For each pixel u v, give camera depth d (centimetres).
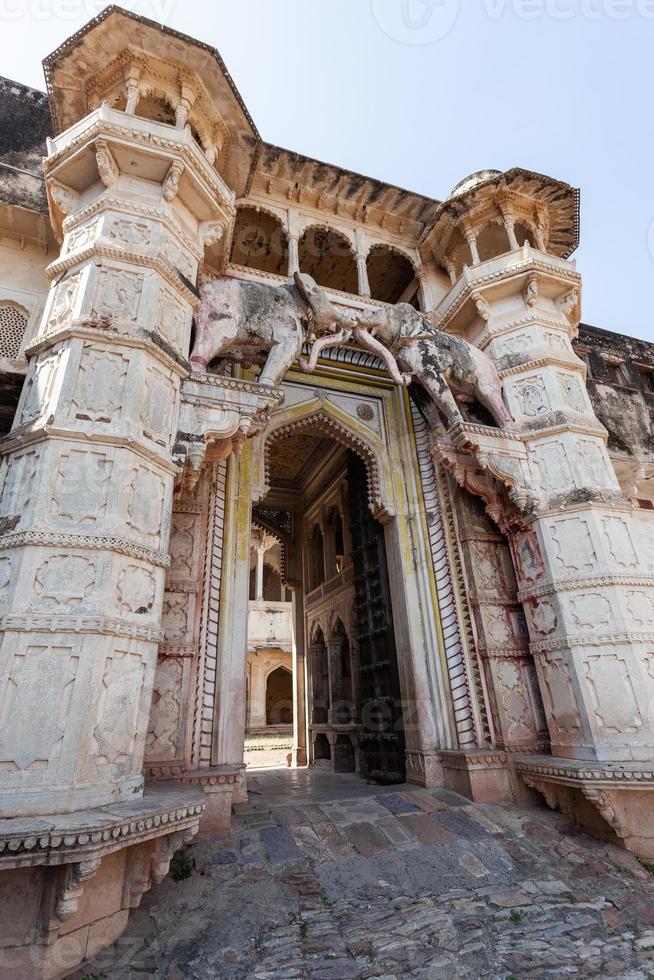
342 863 409
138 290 457
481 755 561
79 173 525
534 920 360
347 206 800
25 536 335
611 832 481
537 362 662
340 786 666
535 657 591
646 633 521
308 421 741
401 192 787
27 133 679
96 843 259
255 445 674
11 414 579
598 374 986
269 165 739
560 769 490
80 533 349
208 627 545
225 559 589
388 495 725
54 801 286
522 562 625
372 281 949
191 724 500
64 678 313
